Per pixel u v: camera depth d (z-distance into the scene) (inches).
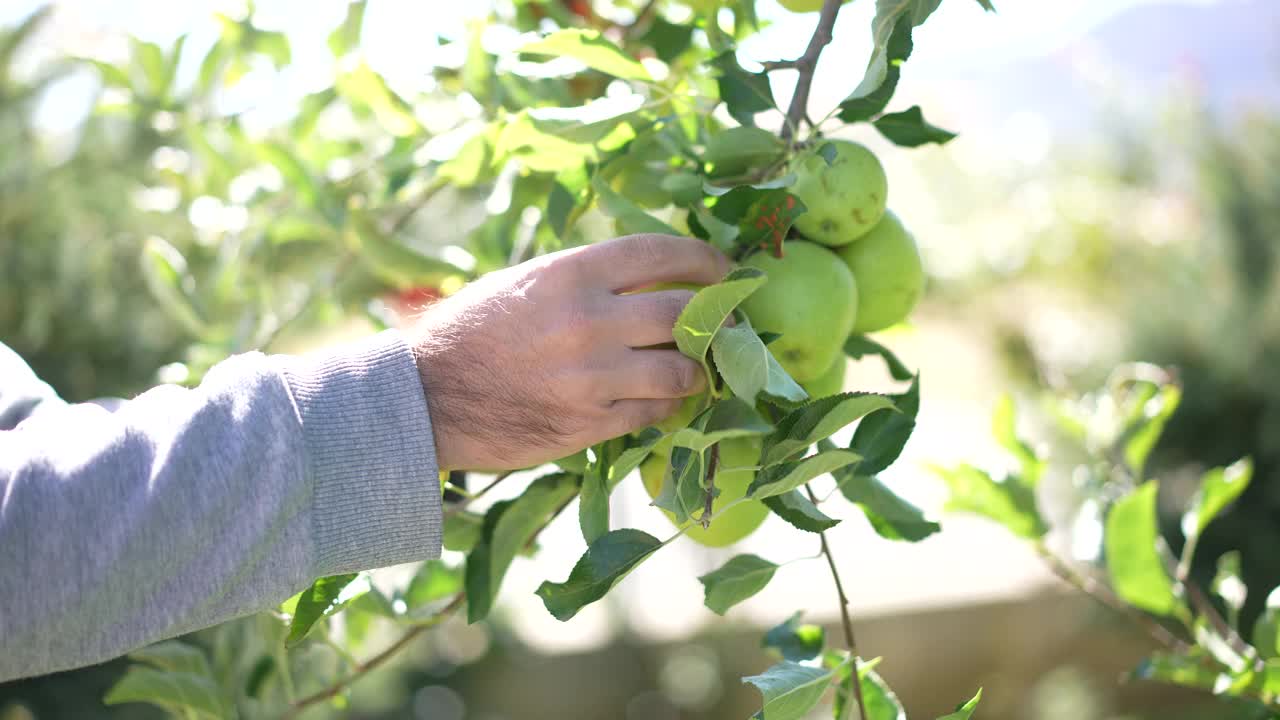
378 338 26.7
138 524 23.0
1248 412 128.1
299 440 24.6
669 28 39.2
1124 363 134.0
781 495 25.7
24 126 78.0
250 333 53.5
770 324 28.0
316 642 40.1
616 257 26.5
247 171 59.4
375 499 25.2
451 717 135.9
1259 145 133.1
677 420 28.0
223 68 56.6
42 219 80.0
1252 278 129.3
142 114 57.0
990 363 172.4
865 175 29.3
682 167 32.7
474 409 26.2
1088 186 172.6
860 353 33.2
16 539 22.5
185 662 38.8
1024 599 148.8
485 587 32.2
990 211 192.9
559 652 141.5
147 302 88.0
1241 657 36.1
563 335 25.6
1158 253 152.6
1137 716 146.2
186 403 25.2
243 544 23.7
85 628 23.0
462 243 49.9
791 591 154.2
